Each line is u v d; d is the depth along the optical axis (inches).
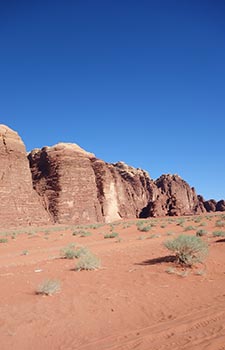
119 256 606.2
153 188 5083.7
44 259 657.6
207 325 225.5
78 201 3326.8
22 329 249.1
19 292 365.7
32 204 2950.3
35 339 229.6
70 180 3358.8
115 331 237.5
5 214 2628.0
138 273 438.9
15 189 2864.2
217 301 298.7
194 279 393.4
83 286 382.3
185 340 197.9
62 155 3462.1
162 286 366.6
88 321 263.6
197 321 237.8
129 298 324.8
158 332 221.3
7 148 2977.4
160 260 518.9
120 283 389.4
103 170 3865.7
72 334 236.7
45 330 246.2
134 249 690.8
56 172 3353.8
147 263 509.4
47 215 3036.4
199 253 486.6
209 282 376.5
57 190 3262.8
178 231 1214.9
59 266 530.6
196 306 288.2
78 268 487.5
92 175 3646.7
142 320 260.4
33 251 895.7
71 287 379.9
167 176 5693.9
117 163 5329.7
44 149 3690.9
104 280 408.8
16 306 311.4
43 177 3440.0
